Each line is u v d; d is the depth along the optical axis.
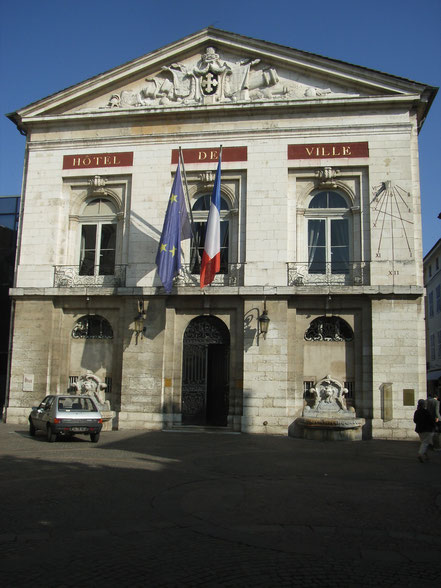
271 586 4.91
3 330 26.16
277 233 18.92
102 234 20.59
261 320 18.20
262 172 19.34
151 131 20.30
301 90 19.62
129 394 18.73
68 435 16.58
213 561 5.56
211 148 19.81
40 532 6.43
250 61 20.11
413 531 6.79
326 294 18.09
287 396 18.05
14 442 14.86
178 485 9.37
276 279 18.64
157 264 17.56
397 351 17.62
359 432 16.97
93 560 5.50
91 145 20.62
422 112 19.59
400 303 17.86
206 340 19.20
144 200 19.92
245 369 18.22
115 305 19.62
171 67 20.59
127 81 20.81
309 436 16.80
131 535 6.41
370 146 18.94
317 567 5.45
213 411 19.27
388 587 4.94
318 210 19.30
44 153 20.91
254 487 9.32
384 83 18.94
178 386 18.86
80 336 20.02
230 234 19.53
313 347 18.50
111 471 10.48
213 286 18.92
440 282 41.12
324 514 7.55
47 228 20.38
